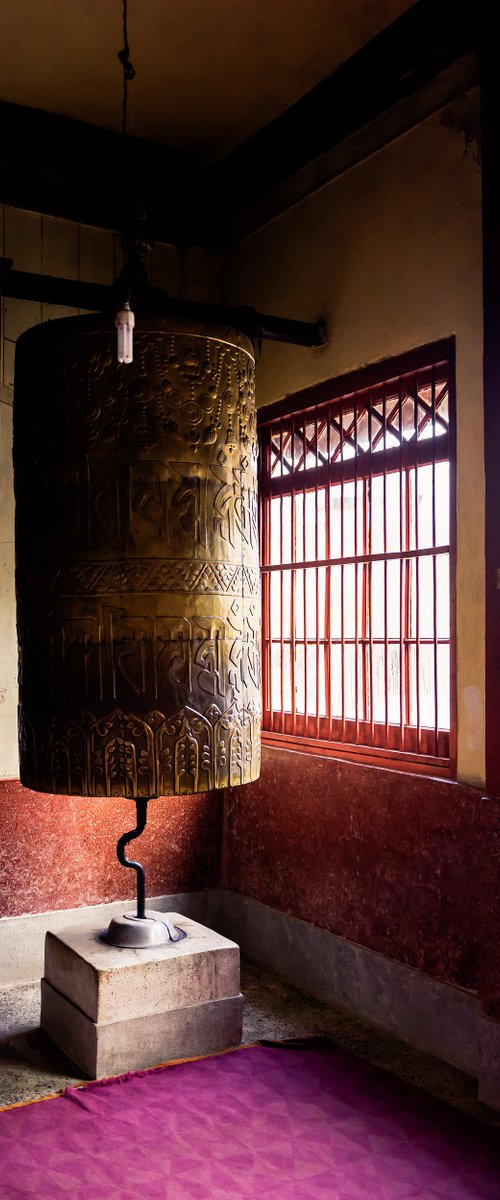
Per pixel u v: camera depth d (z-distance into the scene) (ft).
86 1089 10.23
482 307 10.84
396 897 11.91
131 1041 10.69
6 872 13.83
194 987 11.15
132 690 9.86
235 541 10.61
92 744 9.91
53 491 10.18
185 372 10.25
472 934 10.72
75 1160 8.88
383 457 12.55
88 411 10.05
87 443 10.03
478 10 10.72
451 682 11.21
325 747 13.51
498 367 10.26
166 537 10.02
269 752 14.76
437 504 11.61
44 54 12.56
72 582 10.01
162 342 10.17
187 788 10.06
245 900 15.25
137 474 9.96
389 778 12.05
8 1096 10.16
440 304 11.52
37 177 14.34
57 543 10.13
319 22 11.92
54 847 14.25
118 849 11.70
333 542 13.56
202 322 10.43
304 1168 8.80
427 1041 11.34
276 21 11.88
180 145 15.03
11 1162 8.84
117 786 9.89
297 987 13.78
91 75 13.07
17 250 14.30
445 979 11.10
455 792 10.96
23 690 10.65
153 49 12.44
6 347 14.15
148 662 9.91
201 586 10.16
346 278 13.28
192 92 13.51
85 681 9.93
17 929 13.85
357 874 12.64
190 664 10.07
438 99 11.62
